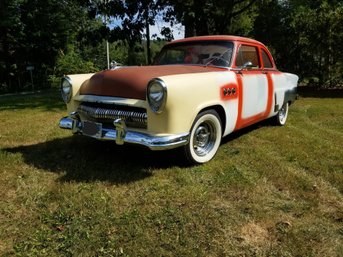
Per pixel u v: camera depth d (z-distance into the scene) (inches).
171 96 131.5
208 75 154.3
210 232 103.5
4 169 152.0
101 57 1408.7
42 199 123.9
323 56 585.6
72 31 933.2
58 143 193.5
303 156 173.9
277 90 225.9
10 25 767.7
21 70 874.8
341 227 107.4
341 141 206.8
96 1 491.2
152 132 136.3
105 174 146.1
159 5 478.9
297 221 110.3
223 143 199.6
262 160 166.9
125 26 490.6
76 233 102.3
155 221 108.9
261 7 619.5
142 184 136.3
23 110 336.5
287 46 614.5
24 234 102.7
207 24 518.0
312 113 317.4
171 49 199.3
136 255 92.8
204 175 147.1
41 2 840.9
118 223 107.6
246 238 100.7
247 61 193.5
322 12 569.3
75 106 164.4
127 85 142.2
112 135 143.2
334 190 134.2
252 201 123.4
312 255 93.2
